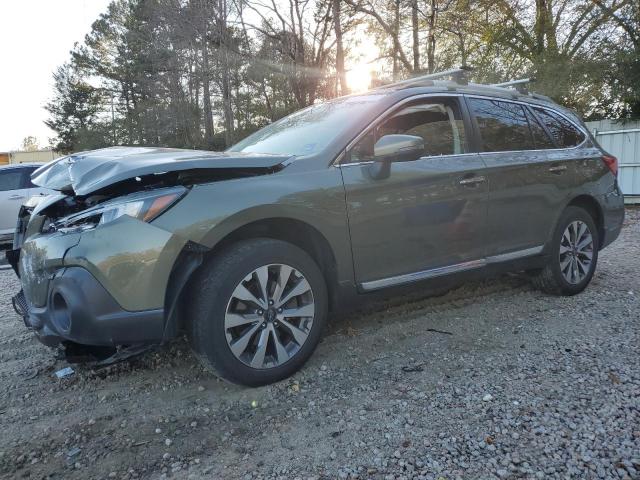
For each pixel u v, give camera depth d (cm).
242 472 227
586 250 472
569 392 283
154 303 262
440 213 361
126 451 247
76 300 258
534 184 421
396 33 1856
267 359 301
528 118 447
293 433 255
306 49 2206
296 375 314
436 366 322
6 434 267
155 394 303
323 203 310
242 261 283
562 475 216
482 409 269
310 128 371
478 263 388
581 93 1423
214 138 2577
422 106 376
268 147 374
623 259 620
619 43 1439
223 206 277
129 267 258
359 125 342
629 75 1352
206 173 284
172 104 2828
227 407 282
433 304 444
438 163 365
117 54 4244
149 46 2655
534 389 288
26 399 305
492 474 218
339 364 328
